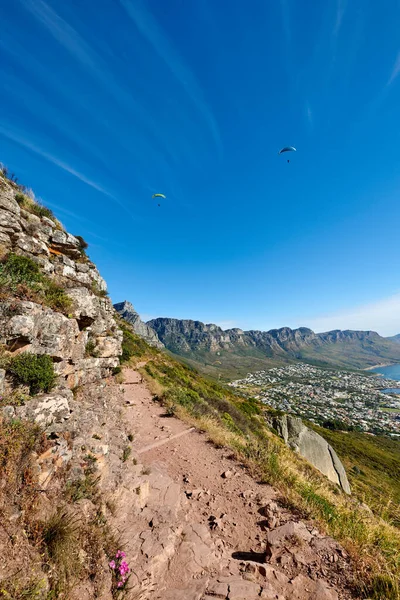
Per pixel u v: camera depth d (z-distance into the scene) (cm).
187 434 1049
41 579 249
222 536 467
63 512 329
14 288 561
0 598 214
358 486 2752
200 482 679
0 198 775
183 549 407
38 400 415
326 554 407
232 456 880
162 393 1572
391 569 366
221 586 338
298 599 329
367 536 450
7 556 244
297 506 566
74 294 778
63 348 629
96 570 310
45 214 1071
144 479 564
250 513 545
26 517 289
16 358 441
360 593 340
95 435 546
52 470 364
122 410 1053
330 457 2766
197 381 3325
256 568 379
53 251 988
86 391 834
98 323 1121
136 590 318
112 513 426
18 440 326
